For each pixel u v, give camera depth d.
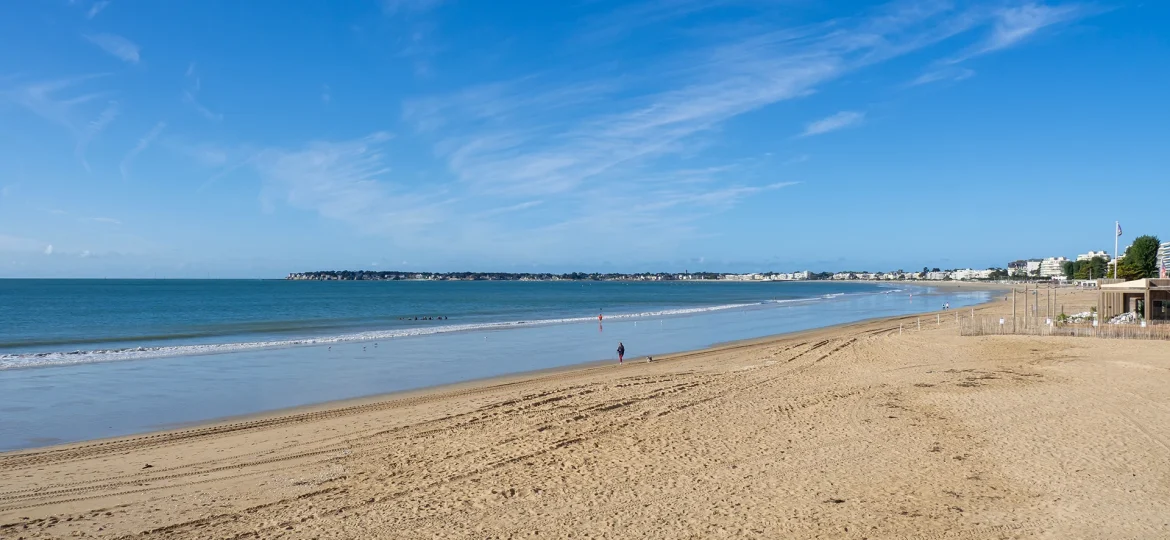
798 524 9.78
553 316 67.81
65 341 40.59
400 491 11.75
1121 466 12.10
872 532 9.41
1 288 167.88
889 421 16.08
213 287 198.75
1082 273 169.50
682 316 66.88
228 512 10.90
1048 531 9.30
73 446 15.67
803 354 30.25
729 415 17.11
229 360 31.80
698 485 11.67
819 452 13.54
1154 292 34.56
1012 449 13.38
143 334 46.19
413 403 20.81
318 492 11.86
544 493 11.45
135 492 12.06
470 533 9.74
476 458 13.73
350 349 36.50
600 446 14.36
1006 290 166.38
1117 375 21.09
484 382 25.45
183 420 19.14
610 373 26.70
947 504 10.45
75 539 9.84
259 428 17.52
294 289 178.62
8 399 22.17
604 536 9.52
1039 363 24.55
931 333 37.44
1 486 12.47
